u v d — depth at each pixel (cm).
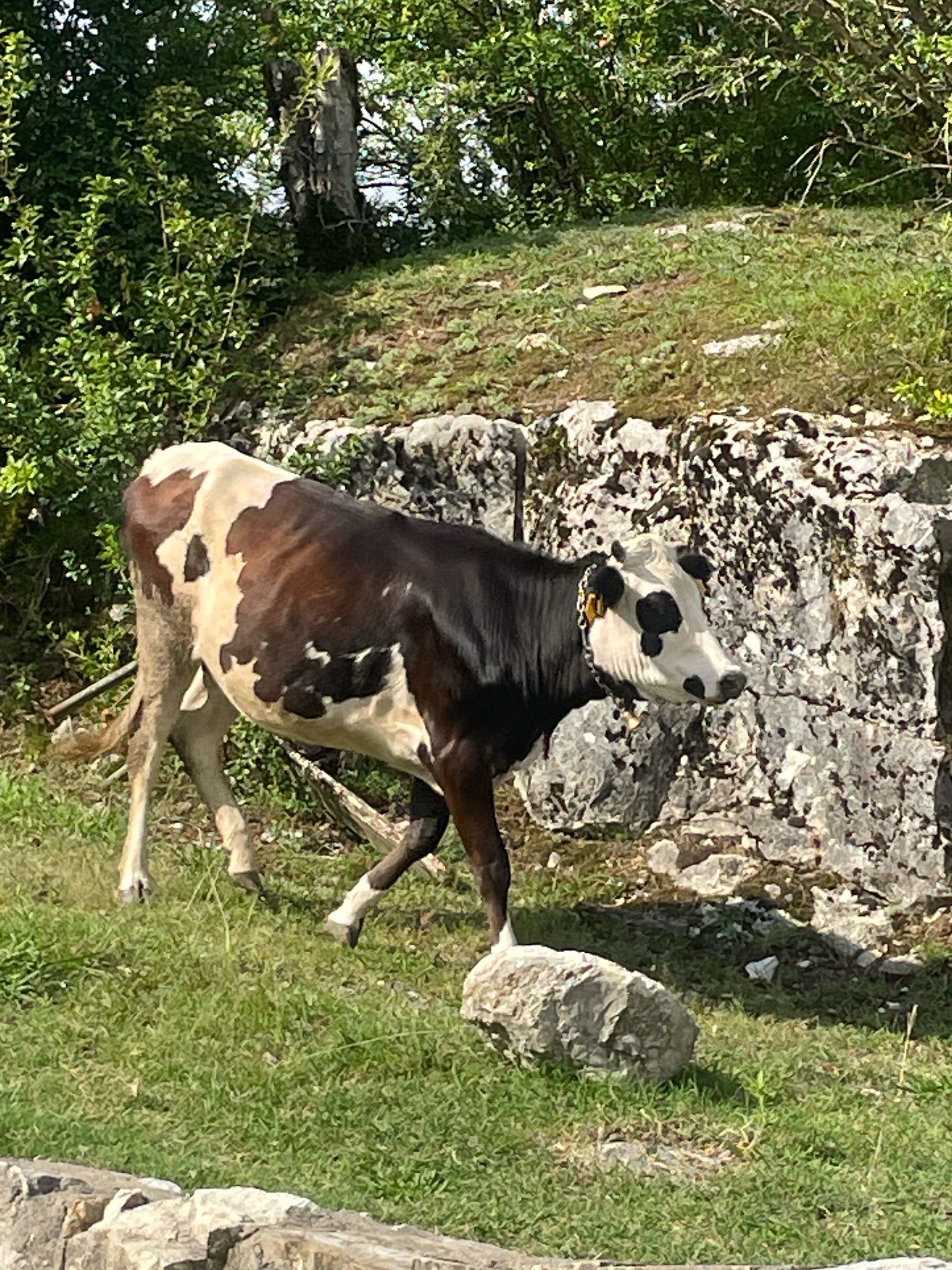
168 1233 415
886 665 744
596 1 1301
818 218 1064
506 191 1445
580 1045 552
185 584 676
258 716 668
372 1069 553
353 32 1323
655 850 779
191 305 925
